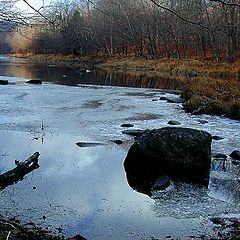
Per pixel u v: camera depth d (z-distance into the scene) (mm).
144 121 16750
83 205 7777
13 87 28391
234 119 17562
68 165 10352
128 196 8375
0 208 7430
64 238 6230
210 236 6613
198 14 9648
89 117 17359
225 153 11781
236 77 35969
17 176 9250
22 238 5562
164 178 9391
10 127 14953
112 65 59906
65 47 74500
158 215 7430
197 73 41125
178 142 10000
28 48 87688
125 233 6664
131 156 10281
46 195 8203
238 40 43719
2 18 5340
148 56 61031
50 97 23453
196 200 8266
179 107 20719
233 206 7984
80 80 36312
